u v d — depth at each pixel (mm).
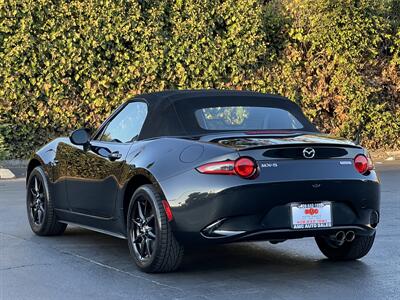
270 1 18672
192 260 7102
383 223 9227
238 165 5855
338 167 6141
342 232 6242
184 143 6289
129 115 7297
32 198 8586
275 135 6441
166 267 6301
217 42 17219
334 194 6105
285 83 18016
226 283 6129
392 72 18734
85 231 8773
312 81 18281
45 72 16078
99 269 6680
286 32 18156
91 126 16594
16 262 6988
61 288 6004
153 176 6262
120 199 6770
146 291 5875
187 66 17000
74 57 16188
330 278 6328
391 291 5875
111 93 16609
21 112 16125
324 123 18547
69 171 7762
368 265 6875
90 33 16234
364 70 18594
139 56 16625
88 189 7391
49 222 8234
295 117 7121
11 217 9688
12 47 15875
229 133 6508
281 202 5938
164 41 16750
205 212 5906
